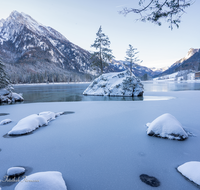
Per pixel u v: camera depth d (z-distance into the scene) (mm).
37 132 3871
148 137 3328
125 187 1678
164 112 6078
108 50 25016
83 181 1806
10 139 3389
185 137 3145
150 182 1764
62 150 2748
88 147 2852
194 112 5883
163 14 2787
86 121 4941
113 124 4480
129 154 2520
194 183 1722
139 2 2693
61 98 15320
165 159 2324
